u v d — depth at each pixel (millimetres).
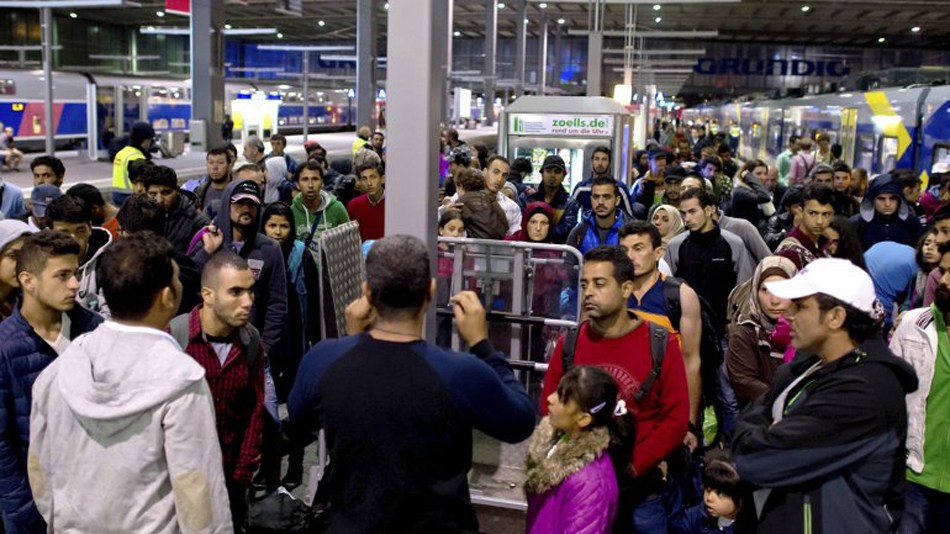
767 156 29219
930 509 3711
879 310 2516
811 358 2666
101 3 20391
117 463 2535
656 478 3422
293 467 5008
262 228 5242
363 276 4008
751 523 2779
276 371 5254
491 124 38656
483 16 48031
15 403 3039
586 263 3387
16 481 3025
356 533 2246
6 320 3121
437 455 2250
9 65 31359
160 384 2512
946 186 7977
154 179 5594
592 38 21359
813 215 5430
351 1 41125
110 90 31141
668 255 5926
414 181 3293
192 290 4605
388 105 3287
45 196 5965
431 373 2240
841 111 19672
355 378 2252
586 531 2906
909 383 2514
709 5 38562
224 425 3570
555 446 3059
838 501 2455
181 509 2539
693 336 4160
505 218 6969
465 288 4168
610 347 3443
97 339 2594
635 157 17922
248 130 27562
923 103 14844
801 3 37938
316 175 6711
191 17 23719
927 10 39312
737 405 4633
